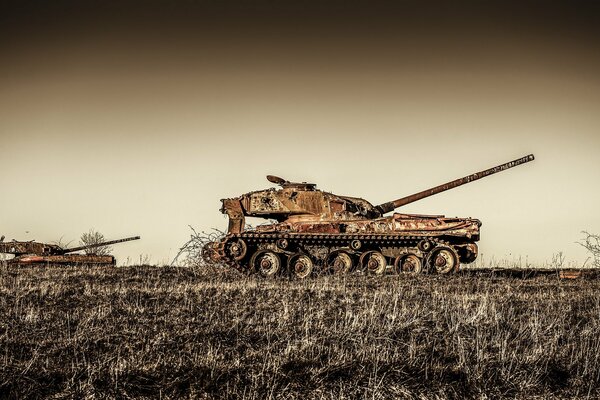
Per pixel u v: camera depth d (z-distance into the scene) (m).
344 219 30.47
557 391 16.89
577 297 23.97
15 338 18.08
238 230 30.75
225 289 23.80
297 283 26.12
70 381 15.88
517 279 28.20
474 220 29.56
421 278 27.62
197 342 18.09
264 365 16.78
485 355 17.92
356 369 16.91
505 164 33.00
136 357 17.03
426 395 16.31
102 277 26.77
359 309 21.25
